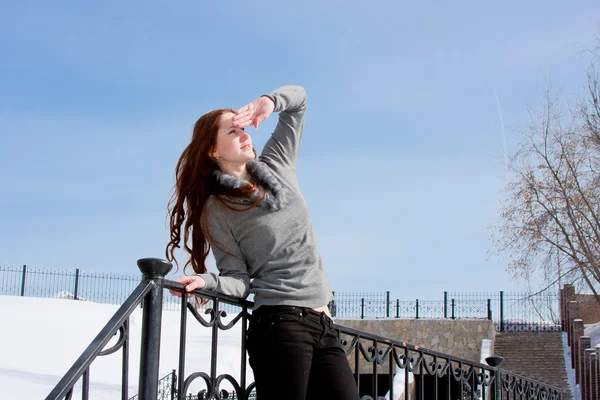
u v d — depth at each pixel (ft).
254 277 10.33
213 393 10.14
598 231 70.59
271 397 9.57
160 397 45.68
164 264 8.99
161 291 9.04
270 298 9.75
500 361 22.12
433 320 86.48
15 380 43.14
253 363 9.99
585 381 65.16
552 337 84.28
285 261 9.91
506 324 88.84
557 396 34.88
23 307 71.26
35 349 58.65
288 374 9.41
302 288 9.80
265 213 9.84
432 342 85.76
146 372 8.71
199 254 10.62
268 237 9.84
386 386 79.66
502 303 88.79
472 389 20.18
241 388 10.90
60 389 7.34
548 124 73.82
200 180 10.07
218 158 10.10
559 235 72.23
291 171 10.57
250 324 10.10
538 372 77.15
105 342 8.10
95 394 42.86
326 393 9.87
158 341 8.89
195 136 10.11
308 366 9.56
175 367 53.52
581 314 88.12
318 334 9.80
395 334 86.99
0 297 76.33
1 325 63.36
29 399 38.73
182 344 9.46
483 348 81.71
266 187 9.90
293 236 9.96
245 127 9.75
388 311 90.17
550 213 72.33
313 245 10.16
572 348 76.95
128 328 8.73
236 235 10.00
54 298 78.48
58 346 60.59
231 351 58.80
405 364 15.62
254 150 10.66
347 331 12.96
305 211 10.16
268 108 9.79
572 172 72.33
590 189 71.82
